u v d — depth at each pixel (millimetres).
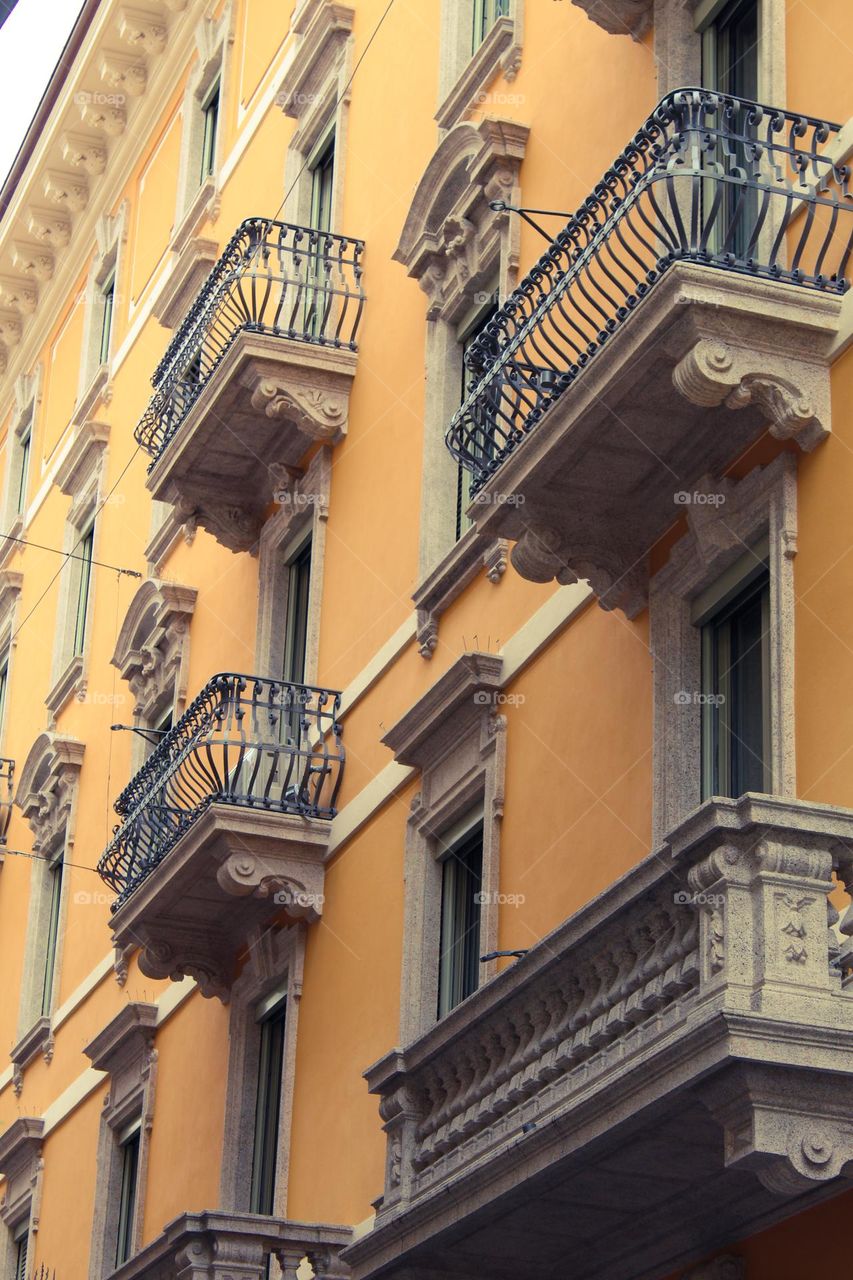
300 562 26844
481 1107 17016
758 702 16812
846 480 15609
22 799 37062
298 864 23578
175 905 24906
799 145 16828
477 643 21188
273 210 29469
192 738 24219
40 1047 34344
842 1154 12781
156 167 36812
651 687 17719
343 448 25375
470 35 24359
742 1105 12836
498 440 20672
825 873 13219
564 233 17375
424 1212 16828
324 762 23844
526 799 19594
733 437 16750
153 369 34906
